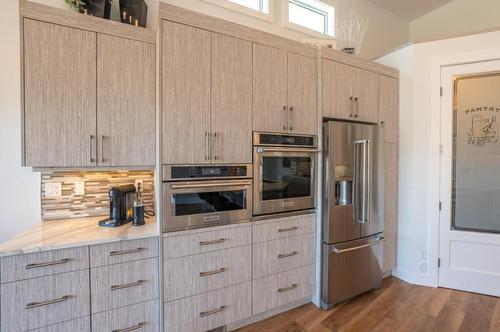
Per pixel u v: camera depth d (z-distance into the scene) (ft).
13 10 7.07
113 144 6.89
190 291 6.78
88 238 5.98
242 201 7.52
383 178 10.02
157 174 6.71
